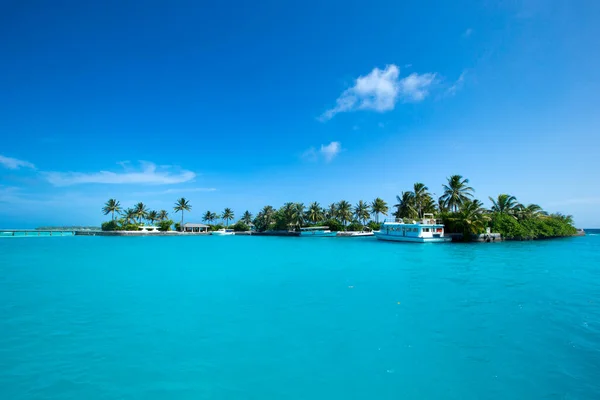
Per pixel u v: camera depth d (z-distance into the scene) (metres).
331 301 15.55
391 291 17.58
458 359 9.09
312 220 113.69
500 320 12.34
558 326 11.65
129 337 11.01
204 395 7.40
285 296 16.73
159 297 16.73
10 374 8.42
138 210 123.19
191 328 11.88
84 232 113.44
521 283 19.47
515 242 61.12
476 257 34.72
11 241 74.25
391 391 7.49
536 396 7.26
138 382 8.00
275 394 7.42
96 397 7.36
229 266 29.20
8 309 14.50
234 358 9.30
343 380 8.02
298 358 9.25
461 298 15.84
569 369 8.48
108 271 26.20
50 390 7.65
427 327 11.66
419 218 73.00
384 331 11.30
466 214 60.66
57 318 13.21
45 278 22.86
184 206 126.88
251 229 137.38
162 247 55.88
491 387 7.63
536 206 74.62
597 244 56.44
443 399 7.16
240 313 13.70
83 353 9.73
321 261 32.56
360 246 55.34
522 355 9.31
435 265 28.19
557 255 36.59
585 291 17.17
